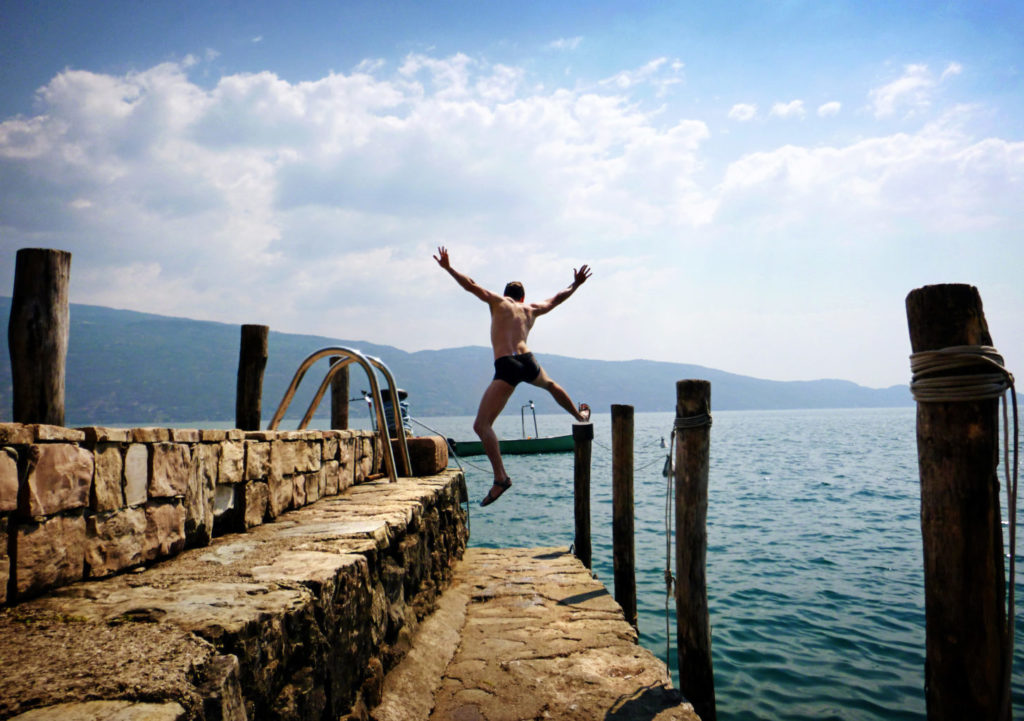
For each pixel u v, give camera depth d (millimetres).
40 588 2492
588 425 9641
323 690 2795
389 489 6875
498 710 4133
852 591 10203
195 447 3639
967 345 2559
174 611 2322
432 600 6012
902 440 70375
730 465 39500
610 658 5043
